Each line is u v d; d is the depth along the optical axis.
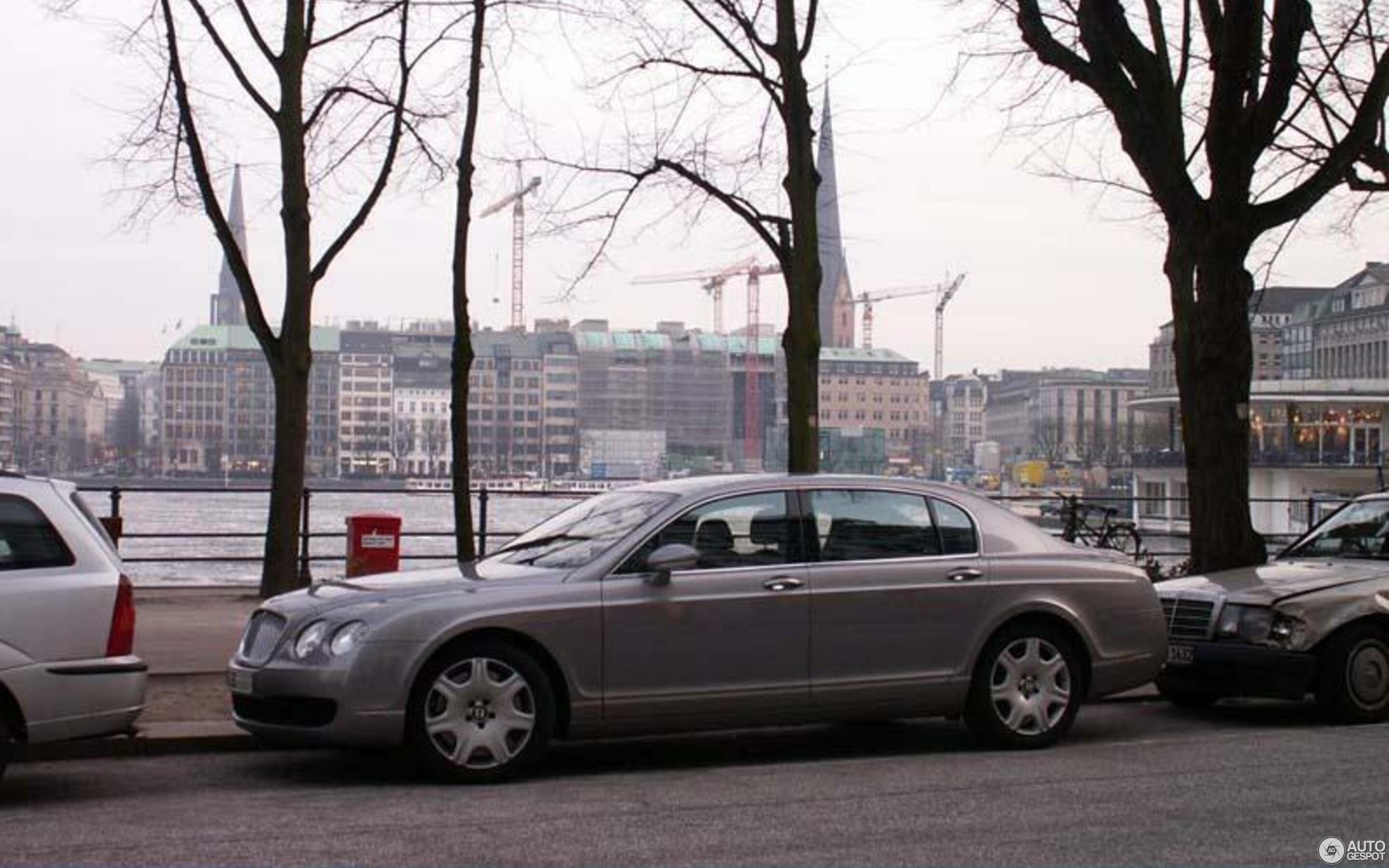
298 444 15.85
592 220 17.48
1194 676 11.43
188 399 196.25
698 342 198.12
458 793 8.39
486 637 8.73
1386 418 47.84
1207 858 6.82
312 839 7.16
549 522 10.20
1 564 8.03
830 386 192.00
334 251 15.97
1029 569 10.08
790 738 10.61
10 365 175.50
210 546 32.53
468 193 15.55
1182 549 34.94
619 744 10.32
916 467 193.25
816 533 9.62
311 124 16.05
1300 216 15.02
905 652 9.64
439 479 137.25
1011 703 9.98
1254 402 49.12
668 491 9.59
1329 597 11.21
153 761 9.43
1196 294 15.38
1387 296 118.62
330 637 8.55
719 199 16.34
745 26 15.70
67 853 6.85
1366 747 10.02
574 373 196.75
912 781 8.81
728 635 9.18
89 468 192.38
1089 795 8.34
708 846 7.02
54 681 7.99
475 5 15.34
